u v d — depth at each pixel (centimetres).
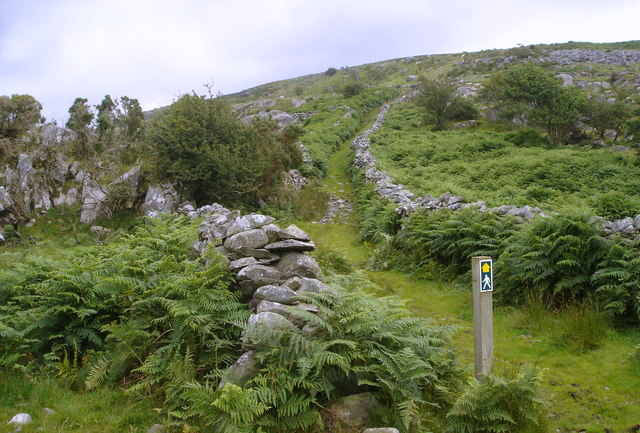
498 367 518
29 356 505
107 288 553
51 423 394
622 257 647
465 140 3092
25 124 2170
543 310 668
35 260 638
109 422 402
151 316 525
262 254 589
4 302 599
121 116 2558
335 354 396
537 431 394
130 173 1661
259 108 6088
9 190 1611
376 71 9731
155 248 692
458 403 393
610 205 1384
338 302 462
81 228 1538
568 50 7412
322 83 9738
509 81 3575
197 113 1709
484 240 899
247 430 357
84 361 496
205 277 525
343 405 404
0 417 394
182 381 426
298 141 3294
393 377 421
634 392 460
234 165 1656
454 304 784
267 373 412
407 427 358
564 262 675
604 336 587
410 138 3312
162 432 384
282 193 1958
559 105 3106
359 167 2577
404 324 475
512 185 1881
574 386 480
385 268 1062
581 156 2353
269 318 453
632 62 6325
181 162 1619
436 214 1086
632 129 2934
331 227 1645
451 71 7162
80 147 1905
